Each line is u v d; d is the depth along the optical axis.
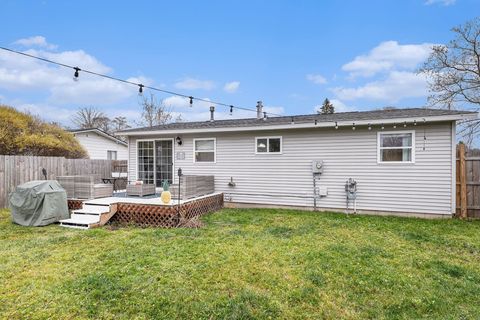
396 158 8.14
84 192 7.96
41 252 4.78
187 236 5.81
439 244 5.32
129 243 5.28
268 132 9.59
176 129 10.29
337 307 3.12
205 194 9.20
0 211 8.49
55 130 16.55
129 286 3.52
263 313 2.98
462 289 3.49
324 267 4.15
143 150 11.30
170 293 3.37
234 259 4.44
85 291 3.40
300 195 9.24
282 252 4.78
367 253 4.75
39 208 6.88
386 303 3.19
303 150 9.19
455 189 7.63
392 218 7.71
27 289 3.45
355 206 8.56
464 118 7.16
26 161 9.62
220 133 10.22
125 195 9.34
